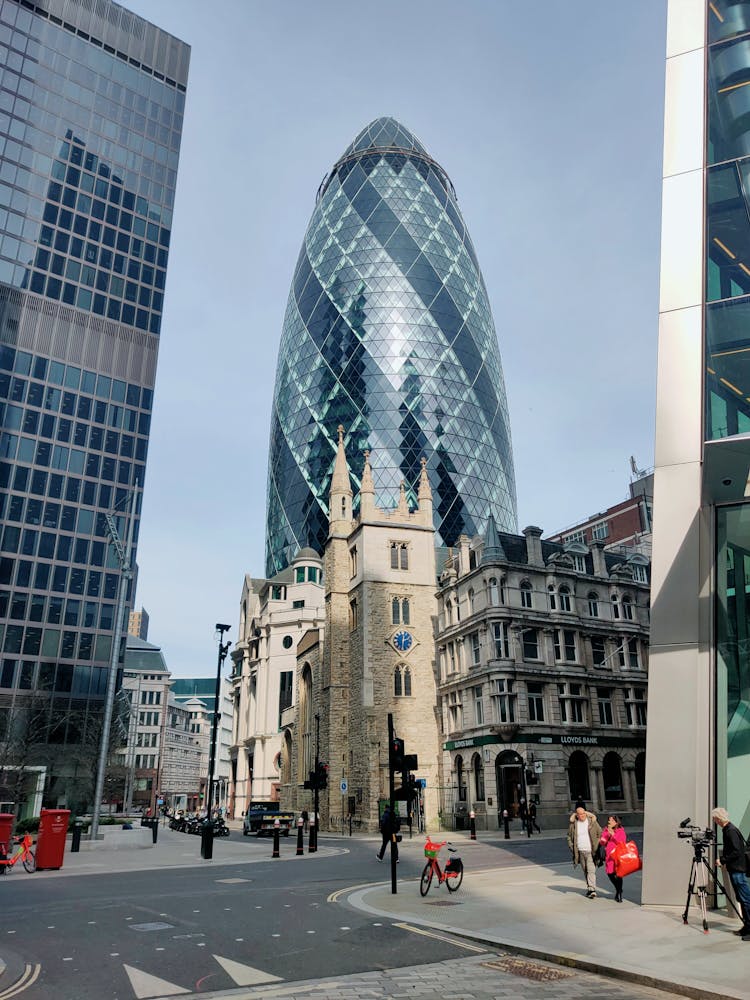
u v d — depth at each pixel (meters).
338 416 145.75
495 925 13.79
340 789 64.00
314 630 80.31
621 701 58.38
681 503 17.39
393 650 66.00
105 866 28.05
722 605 16.62
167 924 14.63
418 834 53.97
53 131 117.69
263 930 13.89
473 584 59.59
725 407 16.61
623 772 56.41
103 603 101.00
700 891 13.18
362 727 63.91
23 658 93.75
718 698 16.12
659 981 9.75
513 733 52.78
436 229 163.50
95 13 128.00
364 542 68.50
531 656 56.00
